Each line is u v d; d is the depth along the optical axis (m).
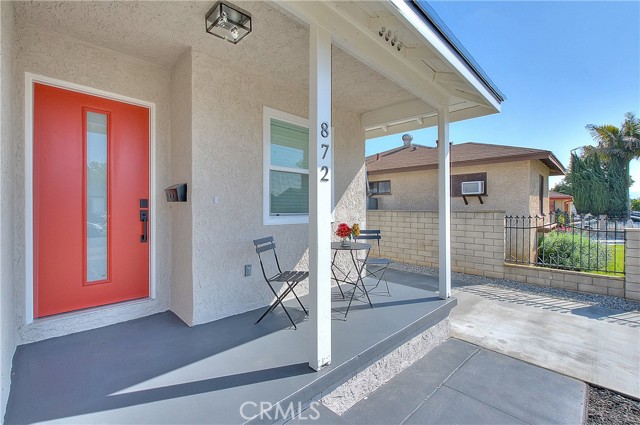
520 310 4.61
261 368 2.09
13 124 2.19
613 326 3.97
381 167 10.66
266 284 3.50
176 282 3.17
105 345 2.43
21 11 2.26
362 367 2.37
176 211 3.17
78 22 2.44
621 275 5.32
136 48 2.87
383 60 2.75
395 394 2.45
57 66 2.61
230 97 3.18
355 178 4.90
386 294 3.96
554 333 3.75
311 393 1.91
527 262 6.61
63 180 2.66
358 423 2.09
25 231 2.45
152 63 3.17
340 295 3.92
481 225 6.70
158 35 2.65
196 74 2.89
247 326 2.85
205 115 2.96
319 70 2.11
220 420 1.56
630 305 4.83
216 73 3.05
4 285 1.64
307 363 2.16
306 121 3.99
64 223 2.67
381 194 10.73
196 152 2.89
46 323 2.53
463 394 2.46
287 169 3.82
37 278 2.54
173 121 3.23
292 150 3.91
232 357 2.25
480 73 3.11
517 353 3.22
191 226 2.87
